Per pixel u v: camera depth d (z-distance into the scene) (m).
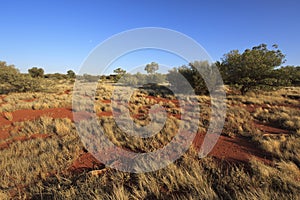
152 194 2.82
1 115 8.66
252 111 9.84
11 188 3.05
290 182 2.81
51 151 4.38
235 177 3.01
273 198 2.48
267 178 2.99
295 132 5.73
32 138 5.56
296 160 3.70
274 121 7.52
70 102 11.94
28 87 18.06
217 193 2.73
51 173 3.54
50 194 2.83
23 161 3.81
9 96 14.80
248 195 2.51
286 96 16.72
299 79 22.84
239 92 19.05
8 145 5.05
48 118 7.62
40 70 37.19
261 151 4.36
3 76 17.80
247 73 16.11
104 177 3.19
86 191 2.76
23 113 9.05
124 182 3.17
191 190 2.81
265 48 16.48
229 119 7.54
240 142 5.09
